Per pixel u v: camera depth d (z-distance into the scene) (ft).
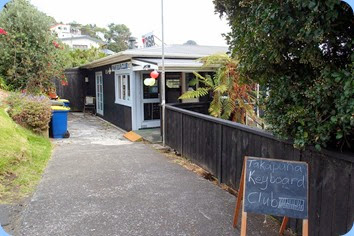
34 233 9.50
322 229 8.66
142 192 13.23
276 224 10.46
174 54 31.04
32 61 30.81
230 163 13.83
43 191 13.01
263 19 7.75
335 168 8.17
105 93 39.93
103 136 28.84
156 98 31.99
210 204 12.02
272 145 10.75
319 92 7.63
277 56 8.27
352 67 6.82
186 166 17.88
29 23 30.50
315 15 6.75
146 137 26.99
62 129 27.02
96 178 14.99
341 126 7.65
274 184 8.52
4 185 13.03
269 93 10.12
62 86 48.60
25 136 20.47
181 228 10.03
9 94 25.58
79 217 10.66
